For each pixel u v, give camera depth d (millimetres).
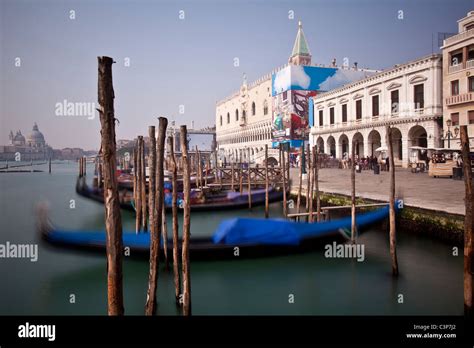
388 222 13266
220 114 79875
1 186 37844
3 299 8734
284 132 50594
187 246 7117
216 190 22906
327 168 38438
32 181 44312
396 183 20406
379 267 10336
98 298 8750
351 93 38406
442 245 11156
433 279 9492
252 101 63312
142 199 14289
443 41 27547
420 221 11945
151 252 7293
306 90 49281
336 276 9836
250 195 19328
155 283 7238
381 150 32094
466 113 25656
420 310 7898
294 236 10492
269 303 8438
